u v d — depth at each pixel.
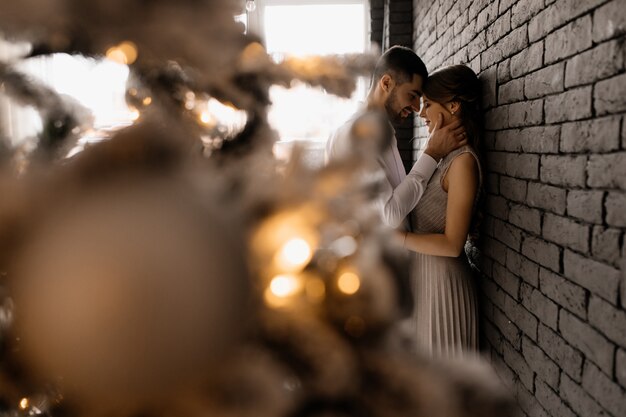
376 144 0.50
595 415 1.22
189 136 0.55
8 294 0.39
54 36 0.43
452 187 1.89
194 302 0.30
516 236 1.72
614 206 1.12
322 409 0.41
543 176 1.49
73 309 0.29
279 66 0.52
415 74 1.94
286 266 0.46
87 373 0.30
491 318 2.02
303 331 0.42
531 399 1.63
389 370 0.42
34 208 0.33
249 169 0.52
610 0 1.11
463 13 2.38
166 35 0.41
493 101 1.93
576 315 1.31
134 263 0.29
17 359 0.41
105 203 0.31
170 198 0.32
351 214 0.52
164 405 0.35
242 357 0.38
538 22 1.50
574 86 1.29
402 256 0.52
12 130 0.58
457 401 0.41
